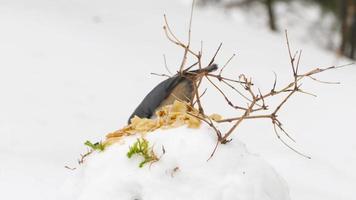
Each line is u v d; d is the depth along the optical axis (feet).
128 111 36.81
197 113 16.31
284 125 37.35
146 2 64.49
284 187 15.97
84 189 15.44
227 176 15.03
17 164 24.75
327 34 73.00
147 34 53.57
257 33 60.18
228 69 46.93
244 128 35.78
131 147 15.43
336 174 30.68
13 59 42.14
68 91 38.45
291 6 76.69
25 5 53.42
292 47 56.75
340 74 48.60
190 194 14.82
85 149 29.27
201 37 55.21
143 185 14.98
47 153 28.17
